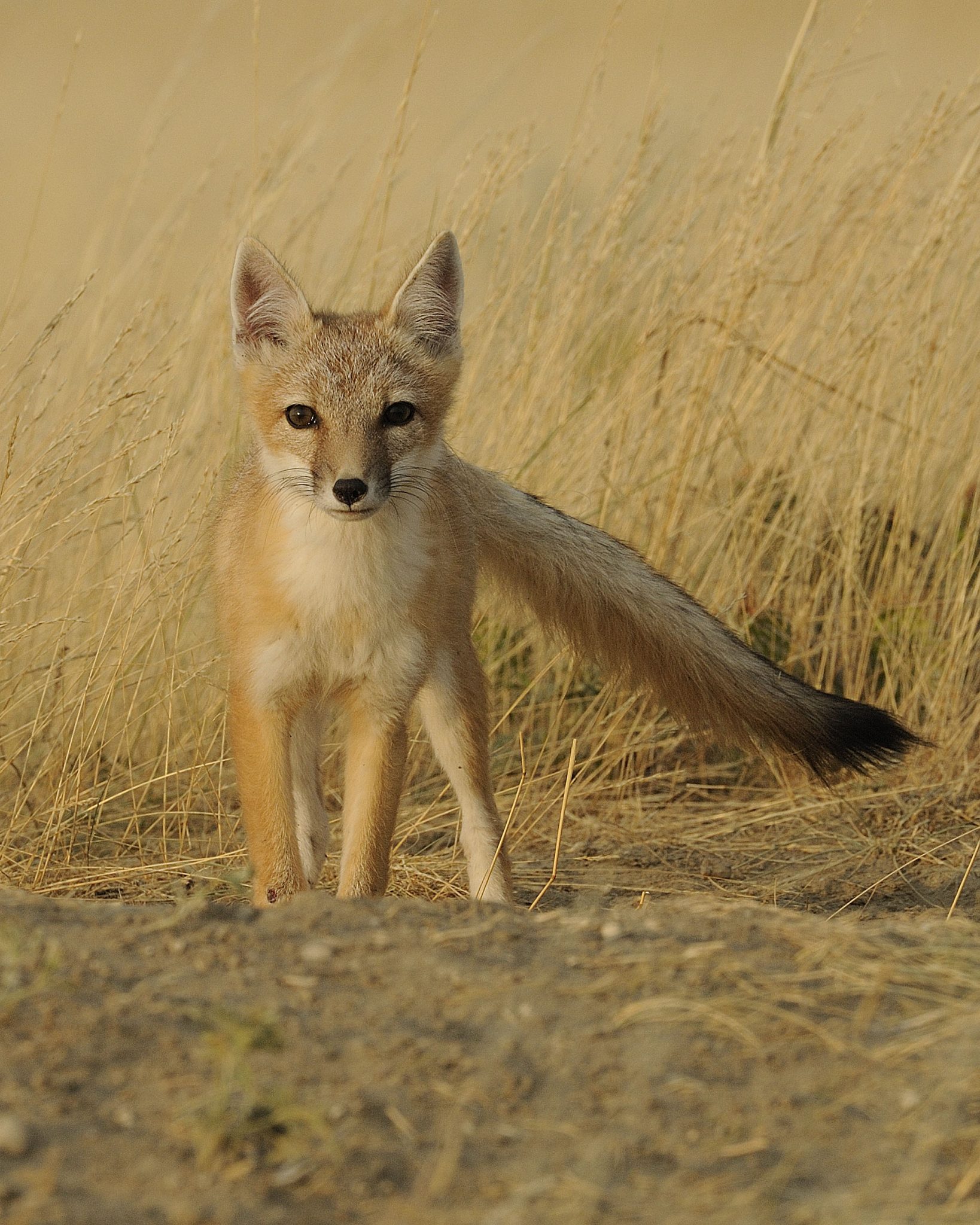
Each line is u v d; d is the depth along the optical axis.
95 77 33.94
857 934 6.04
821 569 12.14
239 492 8.88
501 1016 5.29
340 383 8.17
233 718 8.30
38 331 13.87
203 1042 4.95
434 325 8.71
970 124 12.44
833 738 8.88
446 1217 4.20
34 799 10.14
